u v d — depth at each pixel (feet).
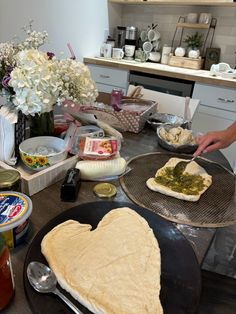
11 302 1.54
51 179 2.68
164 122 4.45
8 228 1.69
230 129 3.56
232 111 7.02
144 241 1.97
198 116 7.54
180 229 2.27
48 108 2.67
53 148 3.05
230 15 8.11
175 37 9.22
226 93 6.92
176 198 2.67
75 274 1.67
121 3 9.53
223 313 2.42
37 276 1.63
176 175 3.03
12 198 1.90
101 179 2.84
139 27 9.84
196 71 7.97
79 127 3.27
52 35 7.67
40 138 3.05
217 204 2.63
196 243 2.12
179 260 1.87
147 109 4.43
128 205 2.39
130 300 1.55
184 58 8.51
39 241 1.88
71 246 1.87
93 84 3.09
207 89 7.16
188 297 1.62
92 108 3.73
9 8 6.44
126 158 3.41
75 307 1.50
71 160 2.83
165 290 1.65
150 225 2.18
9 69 2.72
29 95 2.50
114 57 9.27
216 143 3.43
